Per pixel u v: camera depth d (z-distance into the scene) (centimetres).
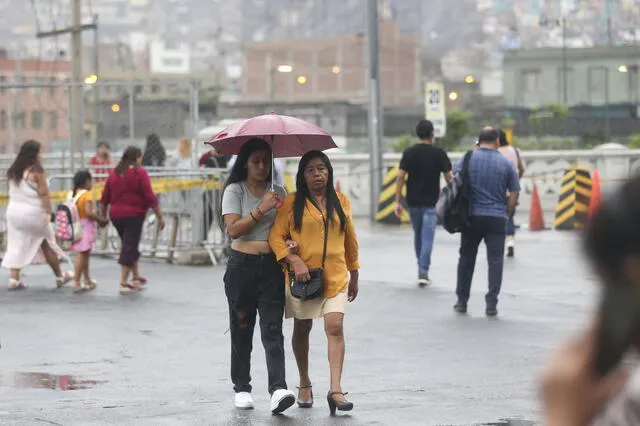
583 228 439
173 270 3575
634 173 439
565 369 434
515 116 15488
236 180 1653
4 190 4281
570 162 6812
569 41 18938
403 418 1587
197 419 1592
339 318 1603
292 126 1658
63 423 1562
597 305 435
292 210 1602
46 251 3156
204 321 2559
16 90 5500
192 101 4178
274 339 1620
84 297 2980
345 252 1652
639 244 425
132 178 3053
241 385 1672
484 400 1708
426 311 2698
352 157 6300
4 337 2347
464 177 2616
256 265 1622
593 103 16688
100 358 2106
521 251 4156
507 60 17362
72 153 4500
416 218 3173
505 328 2438
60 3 7381
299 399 1678
